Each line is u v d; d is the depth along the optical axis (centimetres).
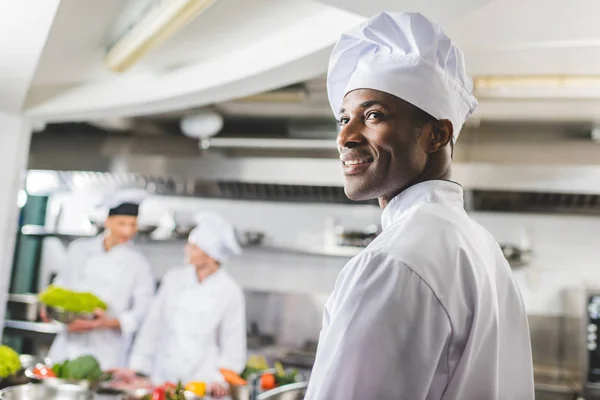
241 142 459
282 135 466
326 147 450
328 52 219
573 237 473
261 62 241
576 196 441
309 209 521
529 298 474
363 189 107
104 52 266
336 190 483
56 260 550
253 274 532
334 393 89
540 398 416
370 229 481
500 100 362
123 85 296
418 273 90
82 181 522
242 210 533
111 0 210
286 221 525
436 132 107
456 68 111
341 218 514
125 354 395
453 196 107
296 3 211
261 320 520
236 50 254
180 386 226
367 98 107
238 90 270
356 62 117
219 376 353
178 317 382
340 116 114
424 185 105
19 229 549
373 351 88
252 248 511
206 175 468
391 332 88
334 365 90
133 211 420
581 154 424
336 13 209
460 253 94
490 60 290
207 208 539
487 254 104
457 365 93
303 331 512
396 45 108
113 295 412
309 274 524
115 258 420
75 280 422
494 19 238
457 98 112
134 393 222
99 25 232
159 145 489
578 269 470
